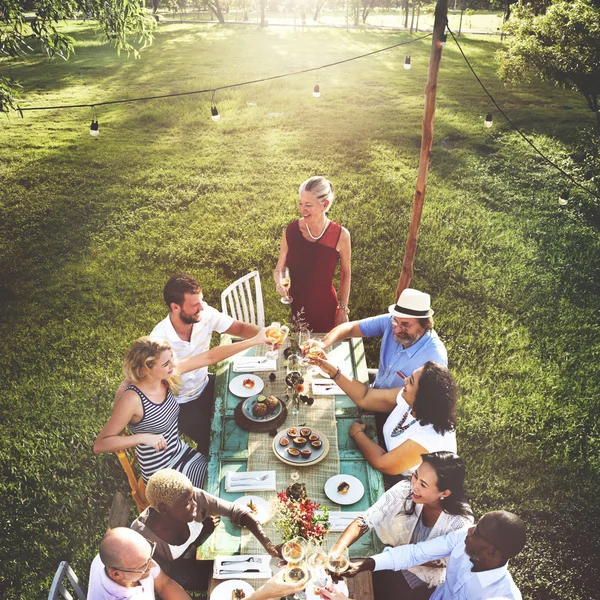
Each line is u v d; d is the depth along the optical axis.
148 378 3.73
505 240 9.31
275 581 2.79
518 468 5.10
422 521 3.25
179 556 3.29
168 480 3.07
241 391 4.37
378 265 8.50
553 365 6.45
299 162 12.73
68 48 8.18
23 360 6.64
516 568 4.28
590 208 10.52
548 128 15.02
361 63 23.83
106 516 4.72
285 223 9.74
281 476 3.66
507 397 5.93
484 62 24.16
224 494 3.56
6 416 5.75
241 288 5.76
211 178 11.98
